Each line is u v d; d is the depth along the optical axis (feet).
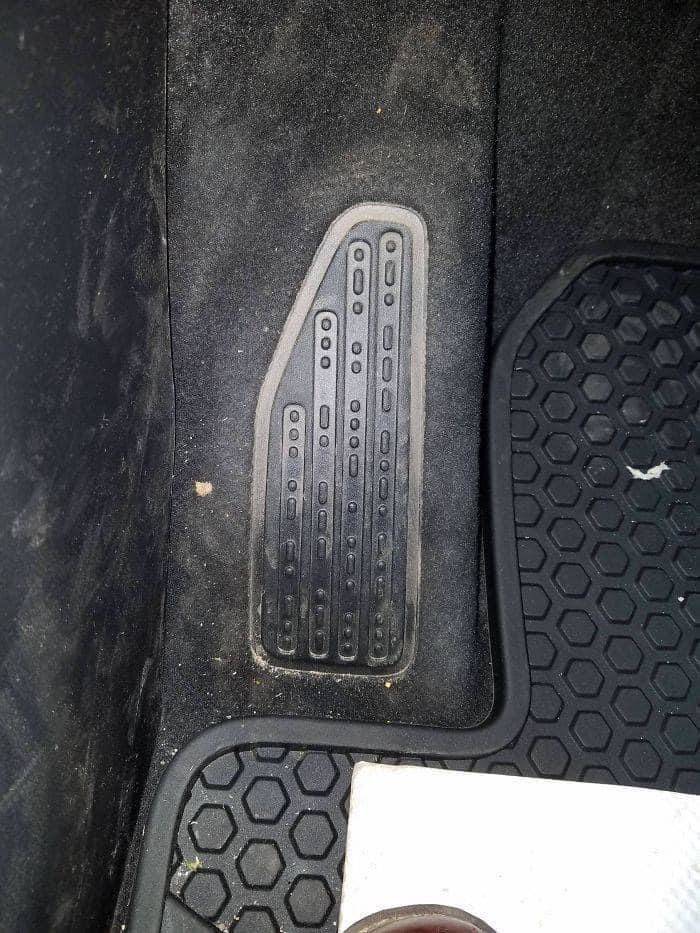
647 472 1.46
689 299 1.55
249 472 1.39
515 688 1.36
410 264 1.40
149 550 1.20
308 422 1.40
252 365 1.39
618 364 1.51
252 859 1.25
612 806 1.17
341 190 1.38
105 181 0.97
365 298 1.40
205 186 1.34
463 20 1.38
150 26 1.08
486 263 1.43
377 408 1.40
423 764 1.32
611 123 1.53
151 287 1.16
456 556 1.41
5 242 0.75
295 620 1.38
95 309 0.96
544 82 1.48
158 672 1.29
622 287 1.56
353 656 1.38
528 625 1.39
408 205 1.40
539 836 1.15
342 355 1.40
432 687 1.38
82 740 0.97
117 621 1.07
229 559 1.38
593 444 1.47
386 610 1.39
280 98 1.34
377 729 1.33
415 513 1.41
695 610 1.40
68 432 0.89
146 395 1.16
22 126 0.78
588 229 1.57
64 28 0.84
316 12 1.33
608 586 1.41
